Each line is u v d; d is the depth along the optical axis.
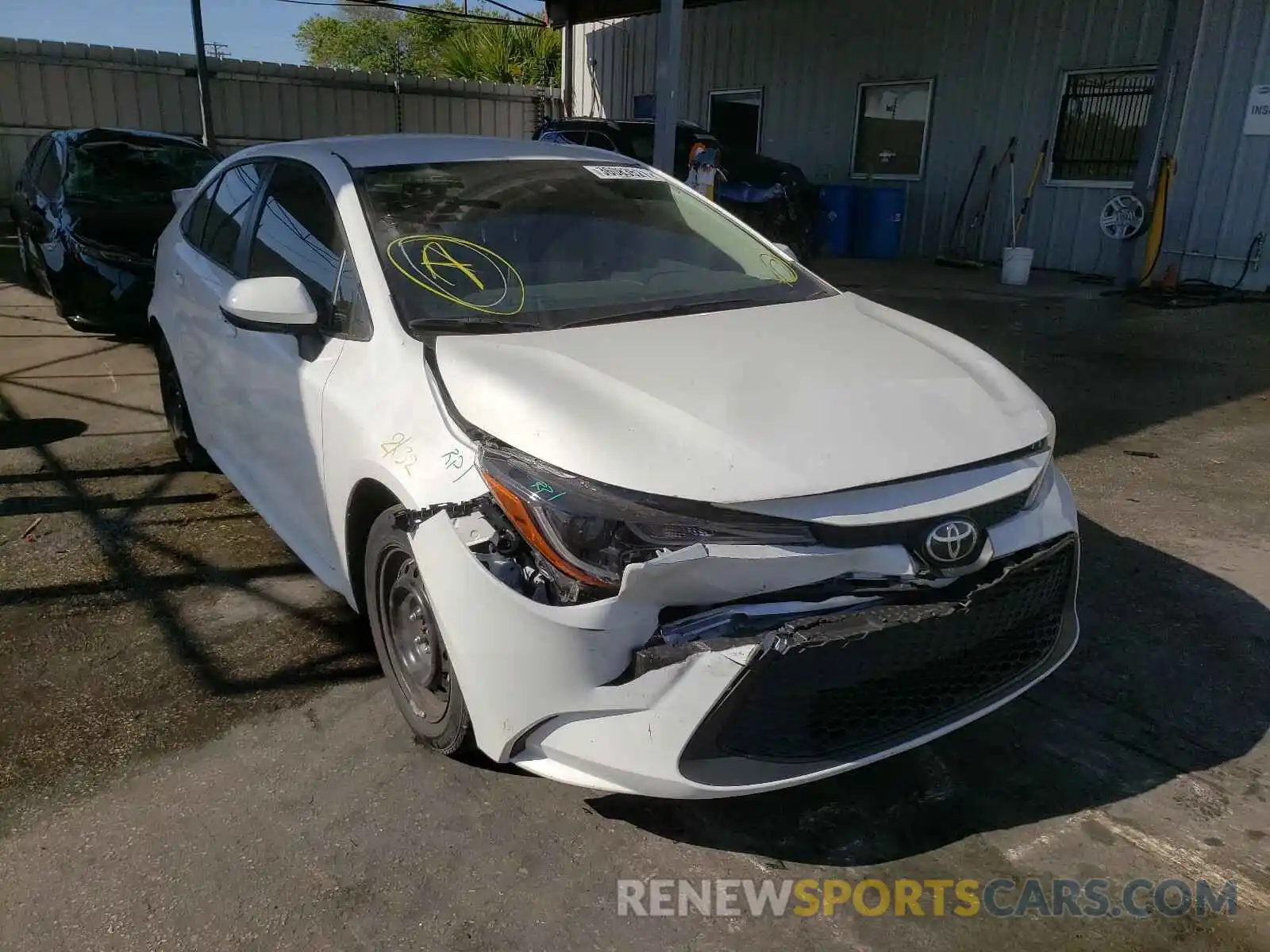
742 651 2.18
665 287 3.39
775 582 2.25
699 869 2.48
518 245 3.33
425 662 2.85
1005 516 2.53
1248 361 7.58
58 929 2.26
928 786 2.79
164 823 2.60
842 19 14.61
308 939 2.25
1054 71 12.42
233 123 17.33
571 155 3.93
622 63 18.09
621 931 2.29
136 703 3.12
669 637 2.23
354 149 3.67
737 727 2.26
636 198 3.77
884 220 14.09
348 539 3.02
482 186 3.53
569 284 3.25
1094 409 6.34
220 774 2.80
